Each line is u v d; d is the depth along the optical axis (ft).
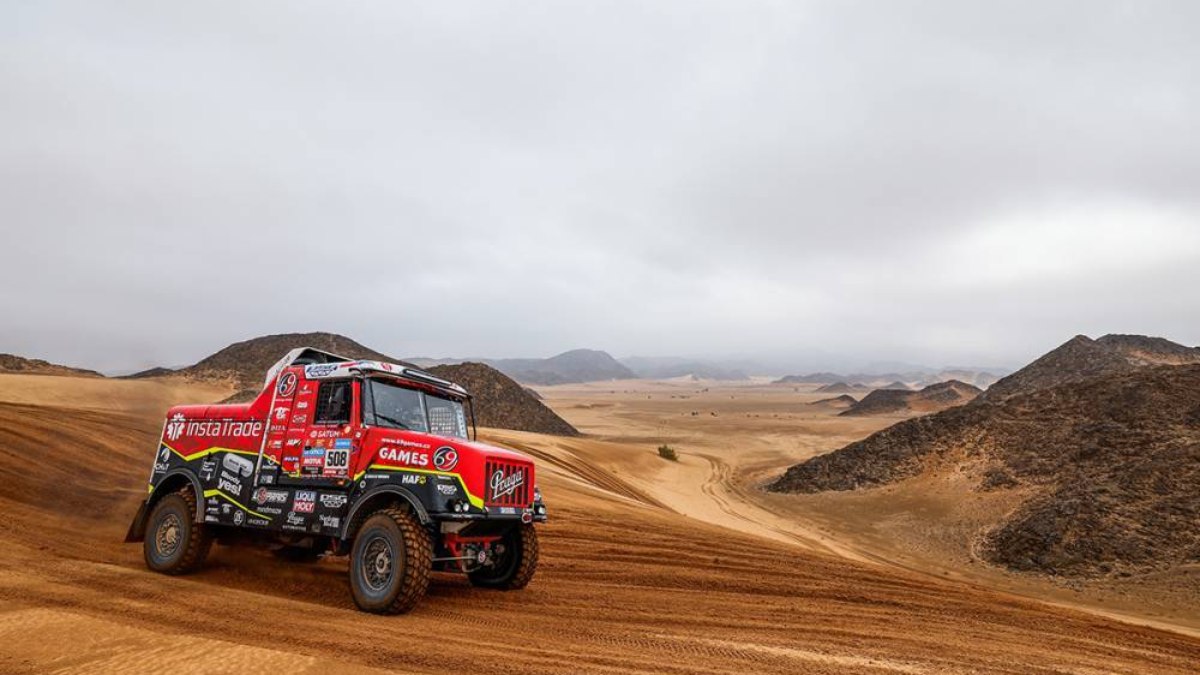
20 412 73.00
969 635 27.07
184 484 31.83
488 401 275.80
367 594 24.31
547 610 26.37
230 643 18.39
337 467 26.91
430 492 24.86
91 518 40.29
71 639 18.07
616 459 183.11
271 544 29.89
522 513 27.37
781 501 145.89
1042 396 156.87
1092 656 25.30
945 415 167.53
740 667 19.76
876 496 138.10
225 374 274.77
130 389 184.65
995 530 100.53
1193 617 59.77
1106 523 87.20
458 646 19.95
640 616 26.30
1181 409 122.01
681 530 54.54
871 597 33.94
